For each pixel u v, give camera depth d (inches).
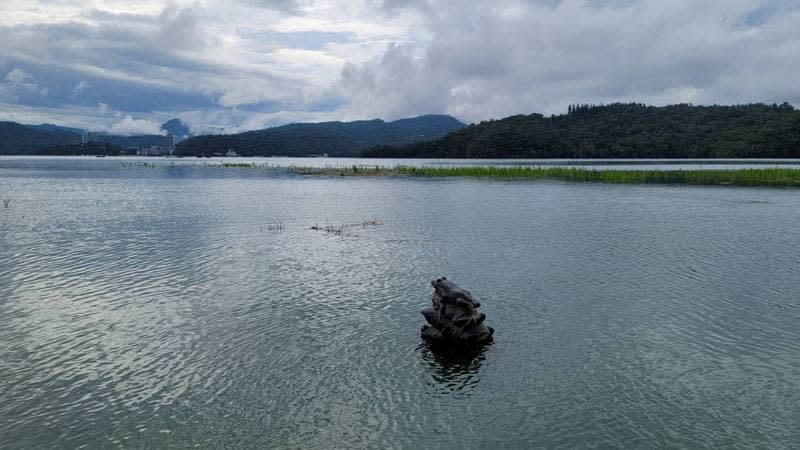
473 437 502.0
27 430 509.7
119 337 729.6
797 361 655.8
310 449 482.6
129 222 1718.8
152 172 5241.1
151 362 654.5
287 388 593.6
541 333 751.1
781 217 1857.8
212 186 3351.4
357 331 758.5
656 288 960.3
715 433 507.2
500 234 1513.3
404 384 604.1
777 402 561.3
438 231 1563.7
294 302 881.5
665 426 519.2
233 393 582.2
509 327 774.5
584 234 1514.5
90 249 1283.2
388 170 5078.7
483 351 692.7
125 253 1240.2
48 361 655.1
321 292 936.9
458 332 702.5
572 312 834.8
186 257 1202.0
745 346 701.3
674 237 1470.2
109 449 482.0
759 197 2546.8
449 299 729.6
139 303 869.2
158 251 1264.8
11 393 578.2
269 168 6269.7
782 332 748.0
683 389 589.6
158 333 744.3
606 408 552.4
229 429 514.0
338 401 566.6
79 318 799.7
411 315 824.9
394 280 1015.0
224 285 976.3
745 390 586.2
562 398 572.4
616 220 1792.6
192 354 677.9
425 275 1051.9
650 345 706.8
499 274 1058.1
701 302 879.7
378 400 569.3
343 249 1295.5
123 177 4343.0
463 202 2372.0
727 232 1549.0
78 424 520.7
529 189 3043.8
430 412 545.0
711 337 732.0
